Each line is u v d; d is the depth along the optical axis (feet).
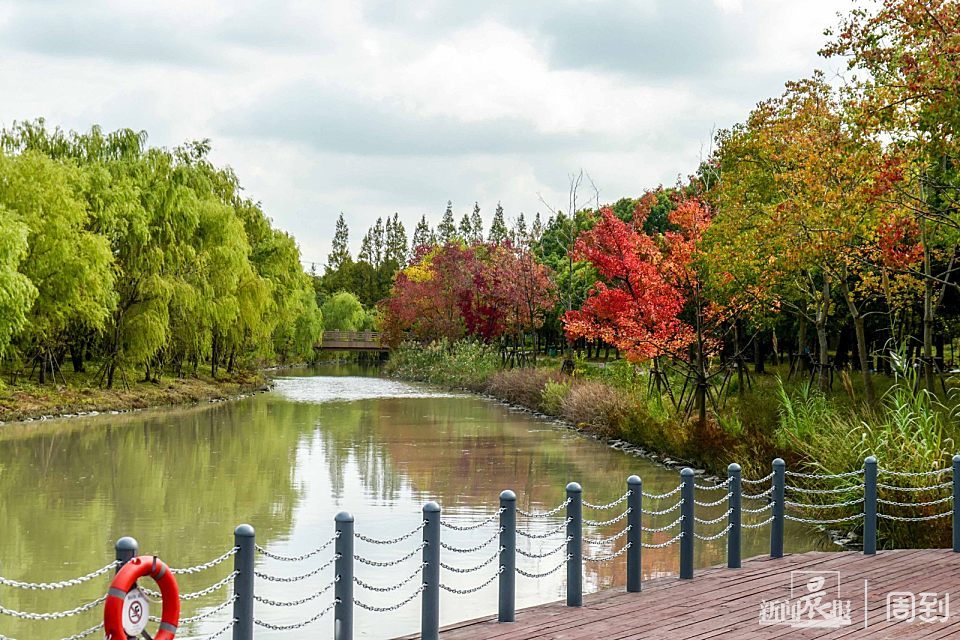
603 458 85.71
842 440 57.21
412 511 60.08
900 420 55.67
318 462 82.74
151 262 139.03
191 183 165.17
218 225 159.63
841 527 53.16
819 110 78.48
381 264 497.87
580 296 177.68
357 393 183.11
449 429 111.75
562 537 53.06
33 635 36.22
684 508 38.58
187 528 55.16
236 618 26.22
